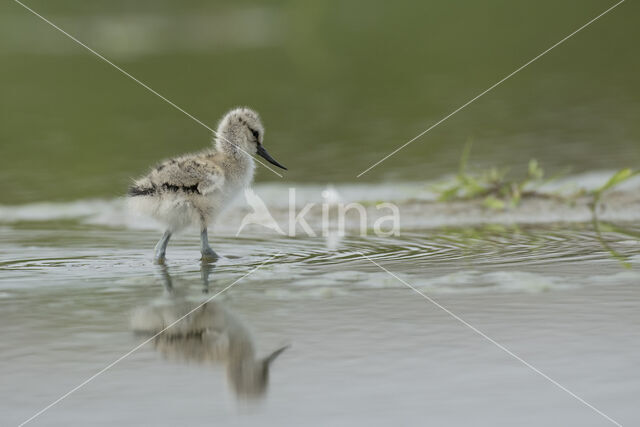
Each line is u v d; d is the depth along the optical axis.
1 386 8.02
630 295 10.38
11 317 9.99
